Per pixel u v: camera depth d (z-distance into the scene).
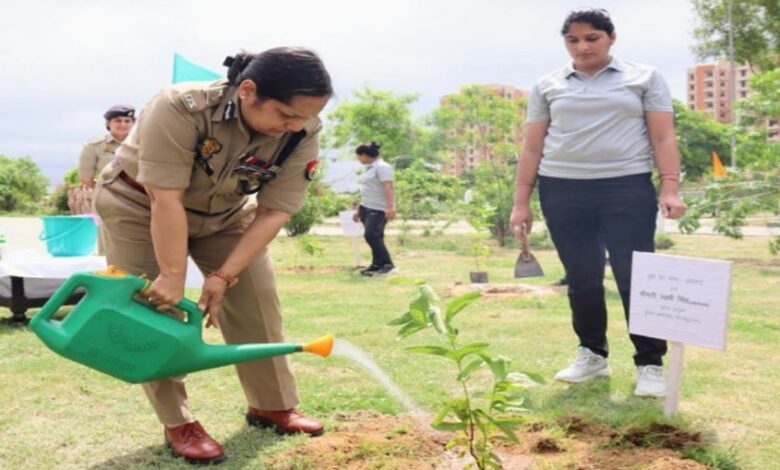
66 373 4.61
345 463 3.12
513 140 37.25
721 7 28.53
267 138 2.84
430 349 2.63
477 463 2.78
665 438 3.27
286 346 2.88
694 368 4.67
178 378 3.24
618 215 4.19
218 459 3.17
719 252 13.62
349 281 9.39
